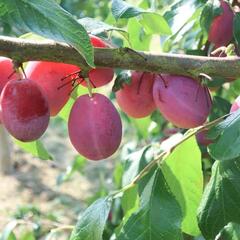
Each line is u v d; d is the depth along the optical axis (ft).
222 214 1.15
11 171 5.44
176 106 1.13
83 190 5.07
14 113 1.00
